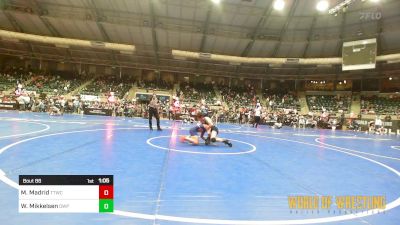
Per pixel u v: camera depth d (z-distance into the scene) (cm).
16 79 3575
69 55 3834
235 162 676
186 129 1599
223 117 3158
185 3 2867
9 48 3666
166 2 2852
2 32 3161
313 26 3195
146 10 2977
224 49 3538
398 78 3734
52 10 3005
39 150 682
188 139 970
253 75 4200
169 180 473
